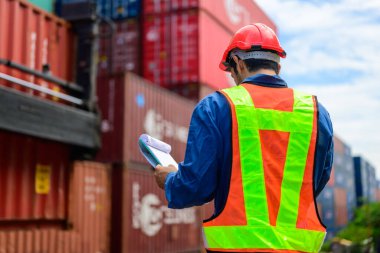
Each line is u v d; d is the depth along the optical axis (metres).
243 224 1.78
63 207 9.23
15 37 8.30
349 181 33.88
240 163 1.84
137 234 12.72
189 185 1.83
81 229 10.65
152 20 18.23
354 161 36.88
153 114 14.19
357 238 19.28
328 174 2.05
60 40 9.30
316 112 1.97
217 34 18.92
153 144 2.11
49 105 7.96
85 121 8.87
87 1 9.51
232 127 1.86
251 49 2.04
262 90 1.97
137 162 13.32
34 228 8.74
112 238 12.31
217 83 18.70
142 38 18.20
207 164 1.83
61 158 9.26
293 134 1.91
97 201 11.36
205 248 1.85
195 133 1.88
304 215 1.85
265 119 1.89
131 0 18.56
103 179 11.68
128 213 12.54
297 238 1.81
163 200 14.05
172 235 14.16
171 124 15.02
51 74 8.80
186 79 17.48
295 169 1.88
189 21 17.78
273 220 1.81
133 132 13.30
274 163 1.86
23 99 7.40
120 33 18.48
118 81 13.25
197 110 1.92
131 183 12.85
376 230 19.06
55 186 9.05
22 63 8.42
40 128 7.70
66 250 9.27
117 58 18.41
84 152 9.29
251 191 1.81
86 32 9.48
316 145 1.93
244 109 1.88
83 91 9.30
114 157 12.88
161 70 17.83
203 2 17.97
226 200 1.82
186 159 1.88
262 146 1.87
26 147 8.37
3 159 7.84
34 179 8.50
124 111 13.05
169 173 1.97
